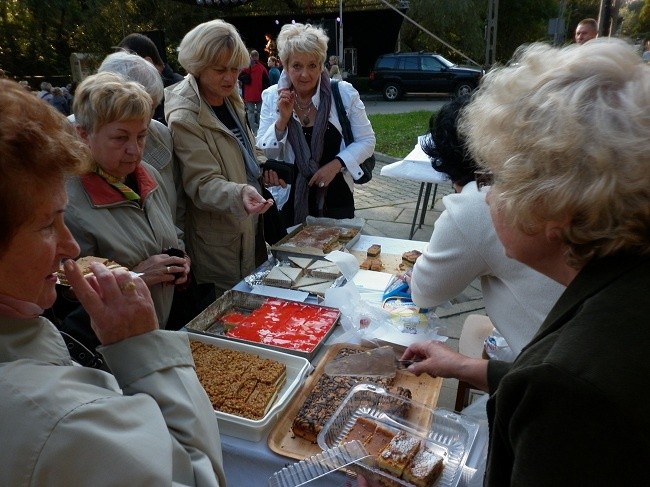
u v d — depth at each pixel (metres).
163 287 1.70
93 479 0.59
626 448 0.54
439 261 1.26
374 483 1.07
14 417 0.58
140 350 0.78
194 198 2.12
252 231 2.39
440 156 1.34
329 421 1.23
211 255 2.27
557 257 0.72
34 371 0.63
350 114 2.88
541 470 0.58
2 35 15.55
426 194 4.83
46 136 0.62
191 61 2.11
